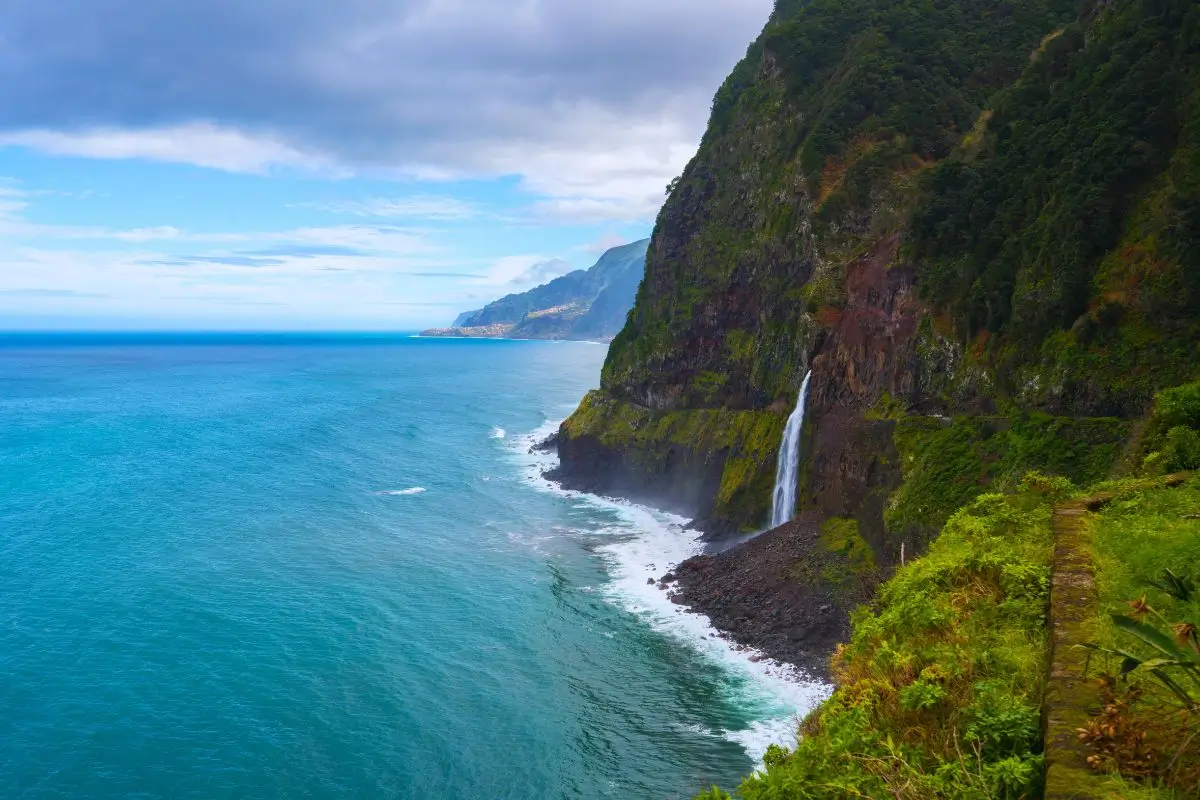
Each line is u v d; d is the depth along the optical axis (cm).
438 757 2761
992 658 856
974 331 3978
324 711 3047
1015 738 668
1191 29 3675
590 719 2995
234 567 4697
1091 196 3519
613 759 2741
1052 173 3950
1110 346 3247
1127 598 871
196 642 3638
